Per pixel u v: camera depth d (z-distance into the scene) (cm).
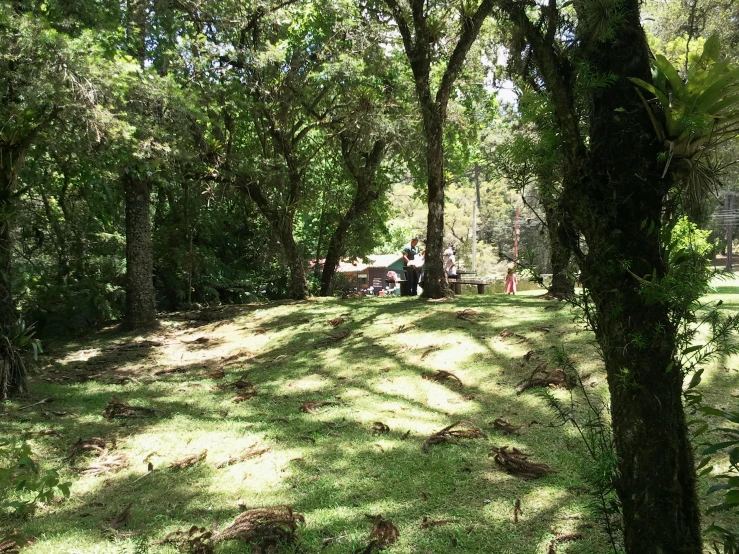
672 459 199
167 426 555
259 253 1686
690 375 532
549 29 226
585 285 222
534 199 257
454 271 1606
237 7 1183
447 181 1695
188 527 349
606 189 210
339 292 1784
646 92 211
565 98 222
